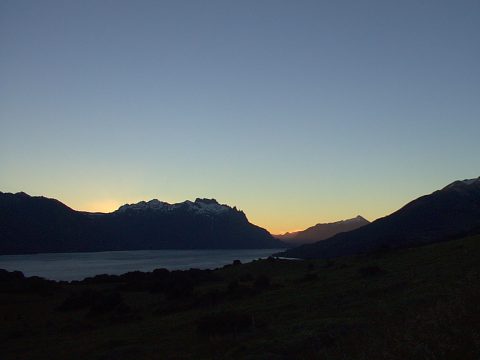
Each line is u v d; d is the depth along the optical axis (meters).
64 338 35.50
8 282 71.12
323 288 44.09
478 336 16.72
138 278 78.56
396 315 25.28
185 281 64.62
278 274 72.94
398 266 50.06
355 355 19.31
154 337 31.44
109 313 46.66
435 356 16.03
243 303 42.78
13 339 36.47
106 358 26.25
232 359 22.53
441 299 26.25
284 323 29.62
